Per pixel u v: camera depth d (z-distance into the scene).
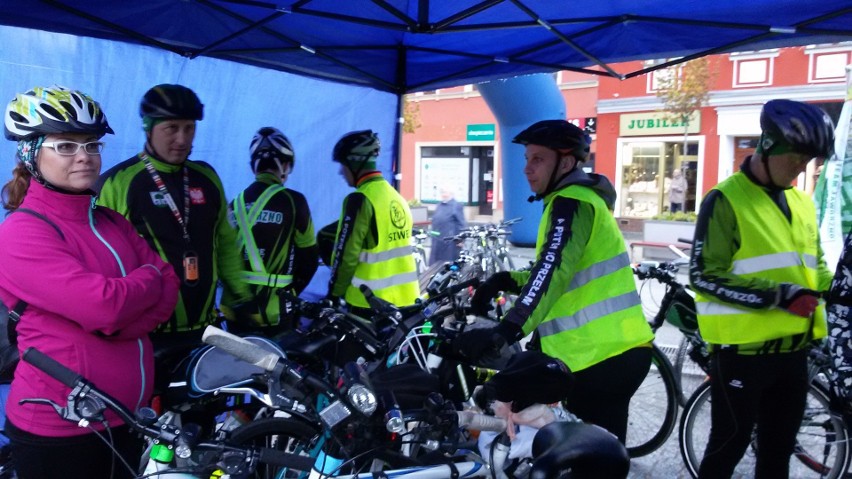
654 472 3.75
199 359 2.45
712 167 17.62
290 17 3.76
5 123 1.97
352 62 4.69
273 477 2.52
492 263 7.79
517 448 2.14
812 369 3.27
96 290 1.87
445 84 5.13
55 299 1.86
